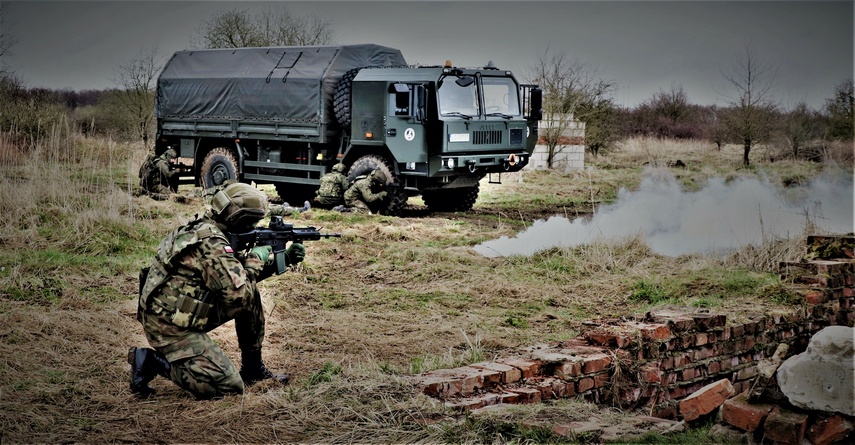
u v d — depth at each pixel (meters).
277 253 5.48
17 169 15.93
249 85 16.55
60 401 5.09
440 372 5.30
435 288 9.17
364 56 16.16
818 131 26.75
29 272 8.88
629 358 5.73
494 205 17.56
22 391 5.25
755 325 6.72
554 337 7.14
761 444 4.23
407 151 14.46
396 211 14.91
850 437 4.05
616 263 10.39
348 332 7.11
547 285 9.38
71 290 8.14
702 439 4.29
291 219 13.58
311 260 10.29
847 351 4.09
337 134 15.84
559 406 4.88
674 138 31.08
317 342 6.79
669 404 5.89
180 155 18.23
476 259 10.66
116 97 27.55
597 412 4.83
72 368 5.75
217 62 17.52
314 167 15.80
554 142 24.94
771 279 9.18
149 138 27.38
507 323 7.68
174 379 5.07
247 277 5.21
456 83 14.73
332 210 15.14
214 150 17.39
